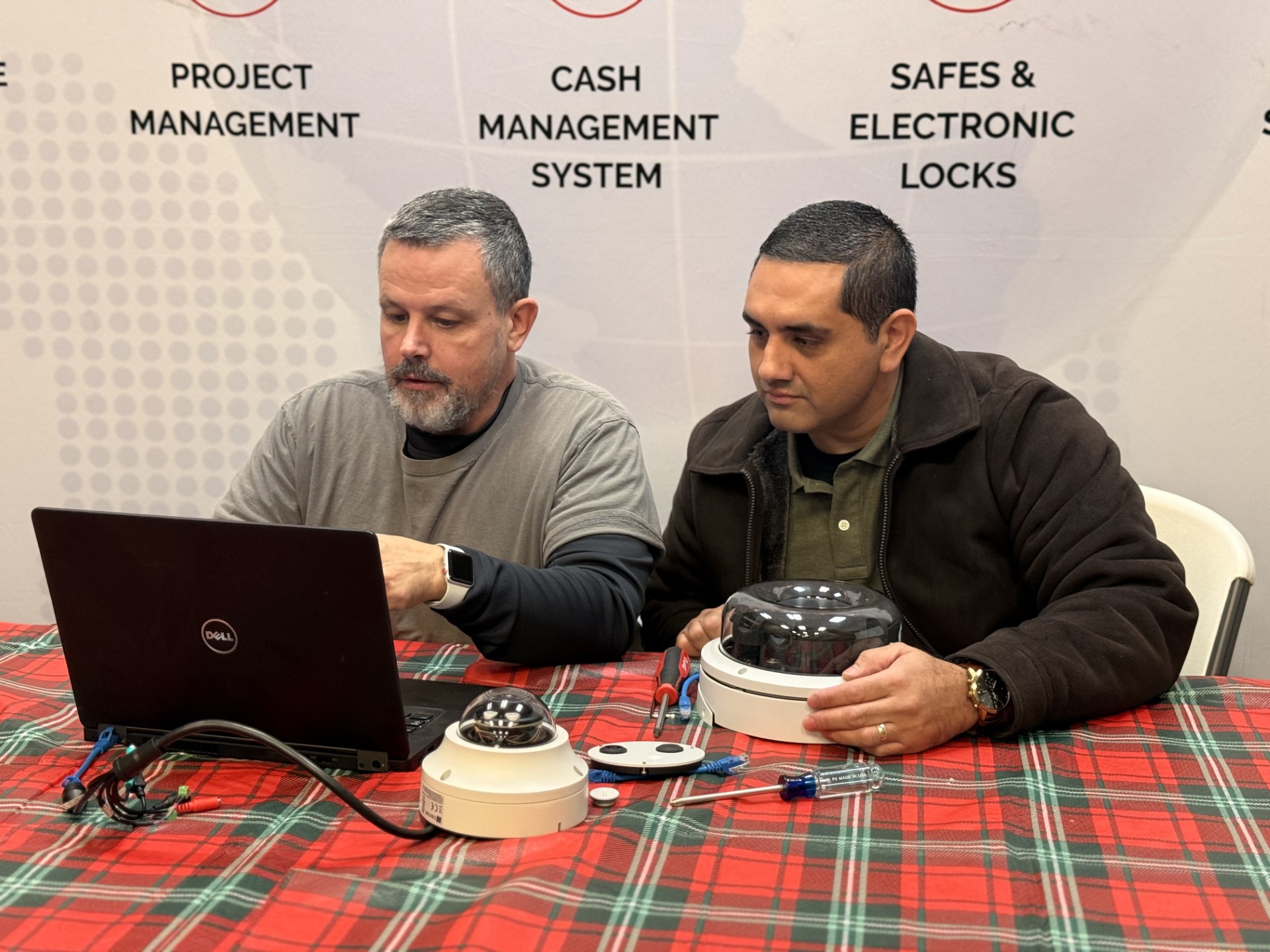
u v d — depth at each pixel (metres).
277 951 0.85
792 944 0.86
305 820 1.06
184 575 1.13
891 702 1.22
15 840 1.03
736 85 2.25
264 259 2.40
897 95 2.21
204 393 2.45
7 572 2.53
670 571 1.95
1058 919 0.90
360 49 2.32
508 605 1.48
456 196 1.76
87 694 1.22
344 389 1.97
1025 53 2.17
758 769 1.18
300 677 1.14
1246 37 2.10
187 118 2.37
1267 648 2.26
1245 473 2.23
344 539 1.07
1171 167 2.16
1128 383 2.24
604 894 0.93
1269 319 2.18
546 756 1.04
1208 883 0.95
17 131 2.40
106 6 2.34
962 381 1.72
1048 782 1.16
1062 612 1.43
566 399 1.90
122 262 2.42
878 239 1.58
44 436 2.48
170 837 1.03
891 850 1.01
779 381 1.60
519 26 2.28
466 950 0.83
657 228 2.31
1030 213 2.22
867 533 1.77
